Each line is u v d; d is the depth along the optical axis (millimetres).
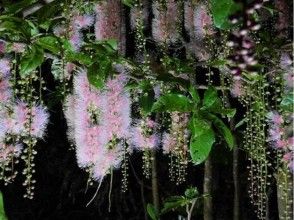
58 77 2805
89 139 2350
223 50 2912
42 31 2643
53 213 5918
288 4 3006
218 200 5375
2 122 2309
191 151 1958
